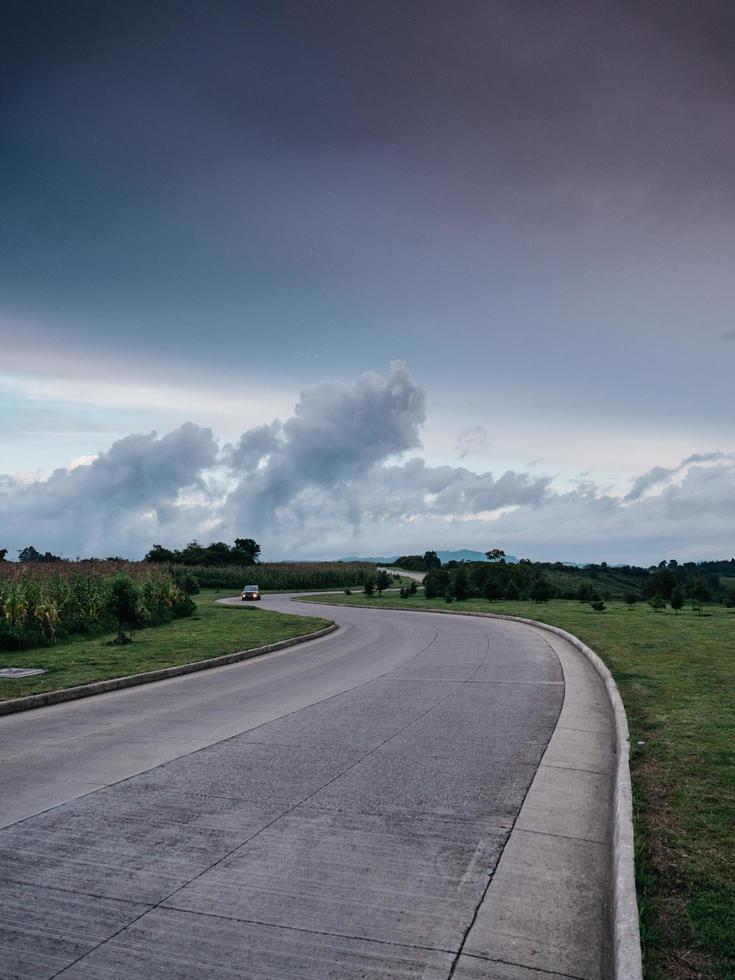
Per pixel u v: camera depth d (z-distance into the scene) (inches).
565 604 1625.2
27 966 140.8
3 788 256.4
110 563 1290.6
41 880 178.1
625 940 138.8
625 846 180.2
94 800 239.5
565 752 297.3
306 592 2979.8
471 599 1948.8
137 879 177.9
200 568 3021.7
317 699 433.7
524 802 233.6
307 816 221.3
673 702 376.8
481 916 158.9
